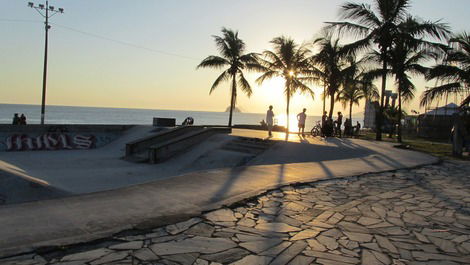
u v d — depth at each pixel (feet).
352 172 31.89
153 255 12.79
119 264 11.95
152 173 43.70
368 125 153.99
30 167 43.29
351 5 66.95
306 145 51.11
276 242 14.55
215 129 62.64
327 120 71.87
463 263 12.91
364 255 13.44
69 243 13.42
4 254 12.20
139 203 19.52
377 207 20.56
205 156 51.26
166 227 15.85
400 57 71.72
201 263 12.24
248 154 49.29
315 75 90.74
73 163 48.24
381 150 50.44
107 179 37.60
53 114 466.70
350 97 129.59
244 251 13.47
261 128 98.63
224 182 25.45
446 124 98.27
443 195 24.12
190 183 24.89
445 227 17.16
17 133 60.13
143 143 57.47
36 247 12.90
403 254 13.65
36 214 17.13
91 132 69.05
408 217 18.71
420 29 65.31
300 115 70.54
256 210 19.19
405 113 108.88
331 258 13.05
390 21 66.13
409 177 30.89
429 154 50.55
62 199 20.15
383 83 70.90
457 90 63.21
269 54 92.58
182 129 64.28
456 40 61.87
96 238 14.05
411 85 75.36
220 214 18.15
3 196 21.20
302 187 25.22
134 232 15.07
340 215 18.76
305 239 15.01
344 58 77.10
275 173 29.81
